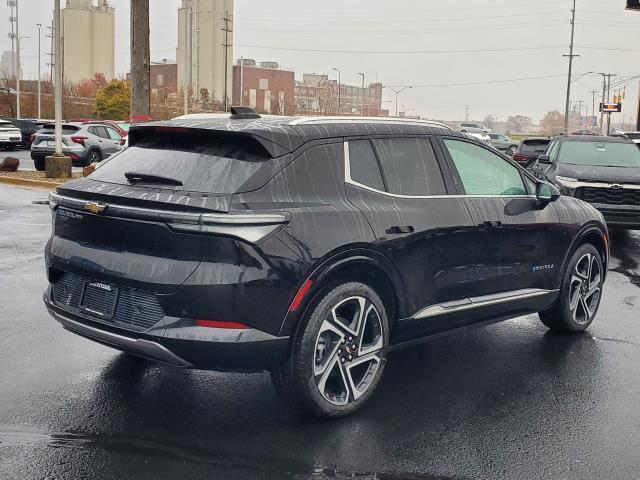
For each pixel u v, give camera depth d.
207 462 3.96
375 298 4.72
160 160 4.57
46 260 4.86
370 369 4.80
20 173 21.62
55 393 4.89
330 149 4.70
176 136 4.68
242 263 4.07
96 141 23.84
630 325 7.07
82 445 4.12
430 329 5.21
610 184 11.86
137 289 4.21
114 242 4.34
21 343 5.94
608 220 11.88
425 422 4.60
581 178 12.04
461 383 5.34
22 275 8.47
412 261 4.94
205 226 4.01
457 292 5.37
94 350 5.82
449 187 5.39
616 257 11.14
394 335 5.03
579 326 6.71
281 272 4.17
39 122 37.97
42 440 4.17
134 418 4.53
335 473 3.88
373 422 4.58
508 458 4.12
